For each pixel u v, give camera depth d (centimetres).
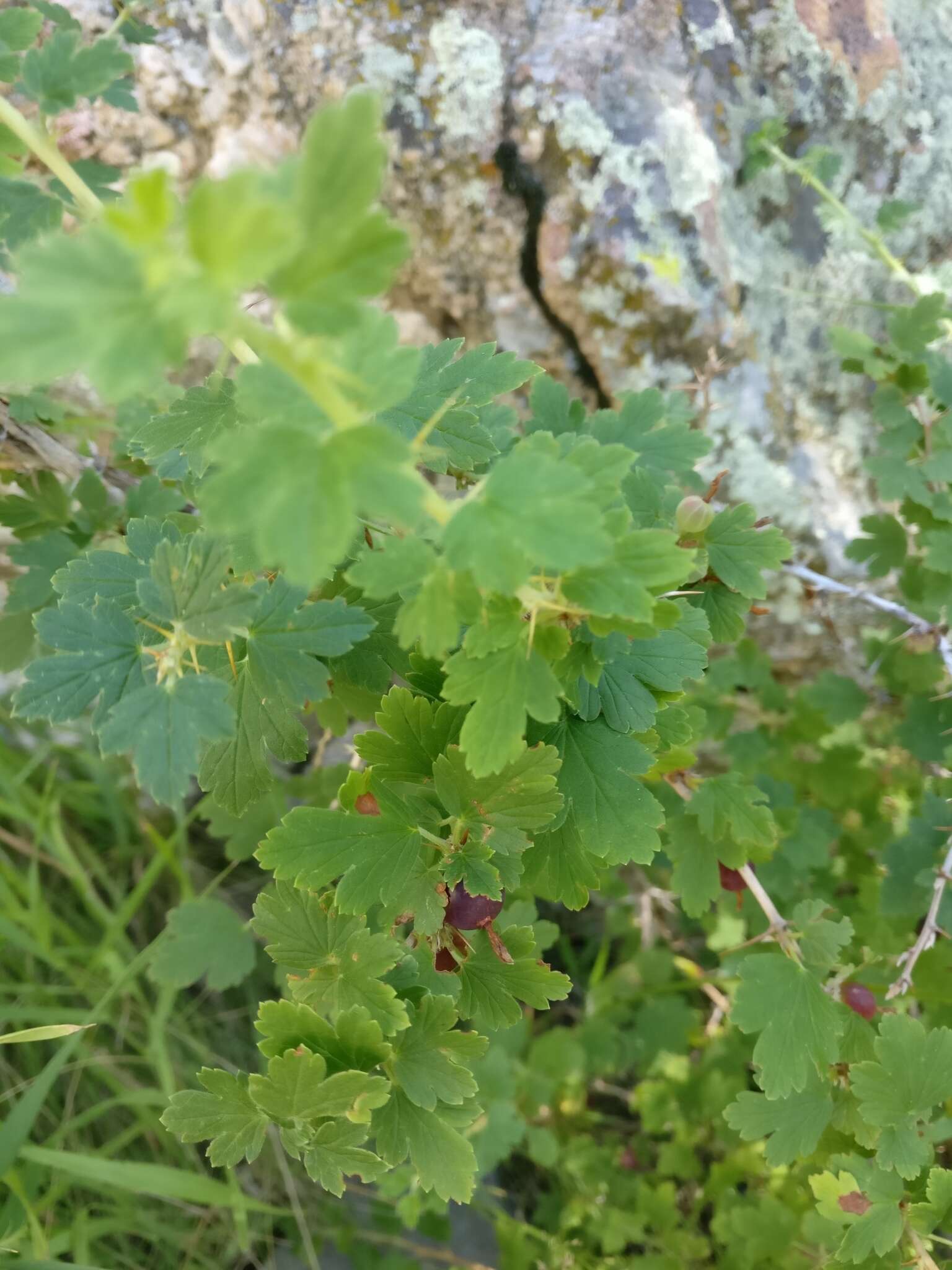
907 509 36
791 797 37
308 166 10
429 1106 18
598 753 20
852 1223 22
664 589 17
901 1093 22
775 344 40
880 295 41
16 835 45
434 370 23
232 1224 41
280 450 11
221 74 35
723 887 28
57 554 31
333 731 29
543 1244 43
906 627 39
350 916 19
